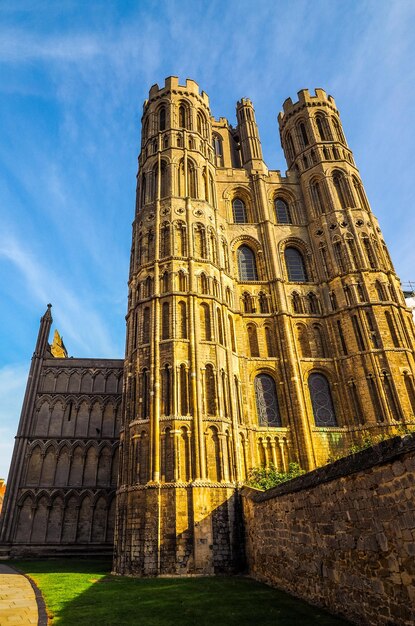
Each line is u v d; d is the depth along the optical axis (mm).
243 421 31141
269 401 33375
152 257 34625
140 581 20781
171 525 24031
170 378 28422
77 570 26219
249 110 50781
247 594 16531
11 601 15031
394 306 34719
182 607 14477
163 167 39906
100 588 18453
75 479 39656
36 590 17578
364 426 31219
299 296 37781
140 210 38531
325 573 13414
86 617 12992
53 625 12008
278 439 31438
